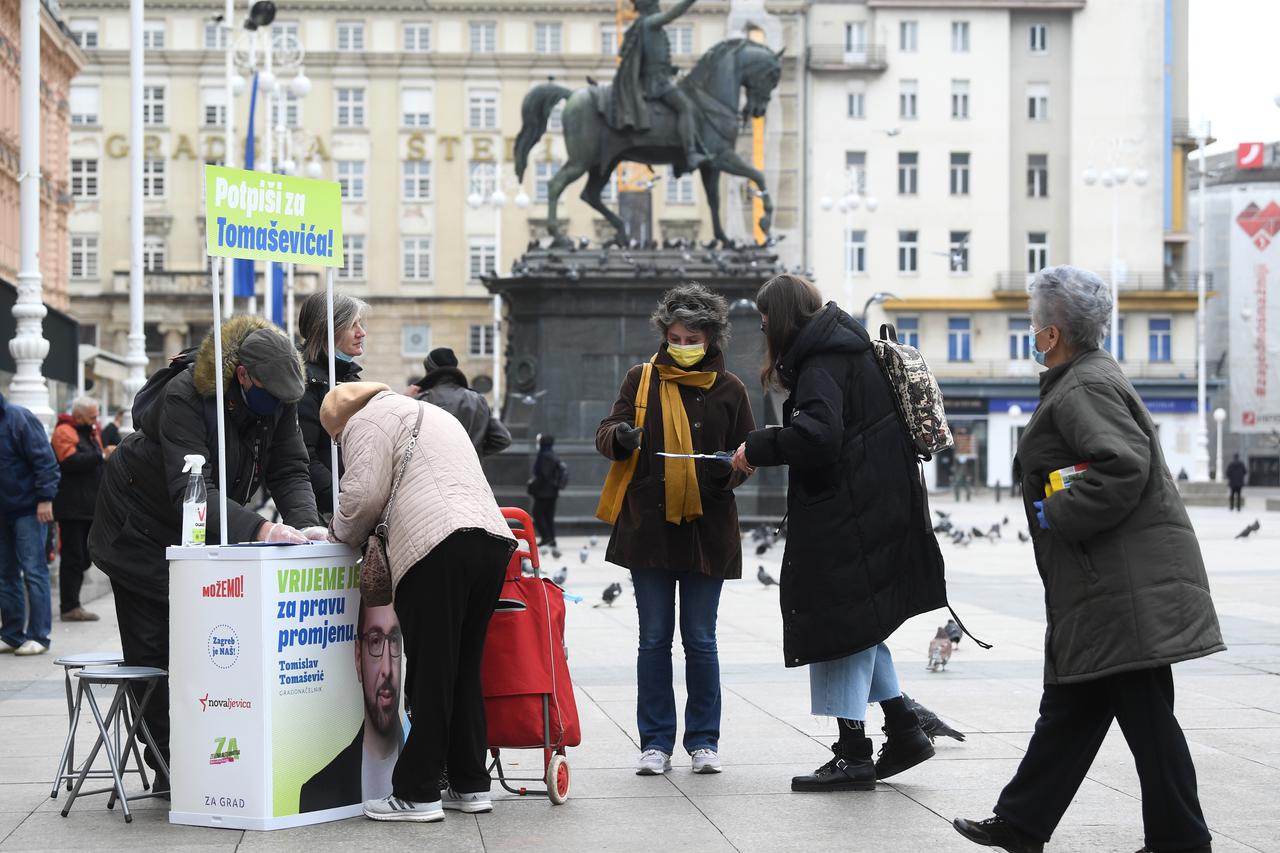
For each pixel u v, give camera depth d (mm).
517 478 28000
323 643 6441
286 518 7113
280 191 6730
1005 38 71688
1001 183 71875
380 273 72625
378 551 6418
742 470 7020
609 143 28375
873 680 7129
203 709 6359
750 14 71188
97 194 71625
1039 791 5590
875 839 6137
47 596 12445
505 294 28375
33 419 12320
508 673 6770
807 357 6953
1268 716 8914
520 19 72812
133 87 22969
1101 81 72188
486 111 73000
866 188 71688
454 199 72750
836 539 6848
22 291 17625
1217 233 80000
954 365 72062
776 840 6125
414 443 6438
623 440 7426
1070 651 5473
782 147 71250
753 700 9688
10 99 44656
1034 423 5641
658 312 7617
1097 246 72312
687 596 7617
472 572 6367
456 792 6637
